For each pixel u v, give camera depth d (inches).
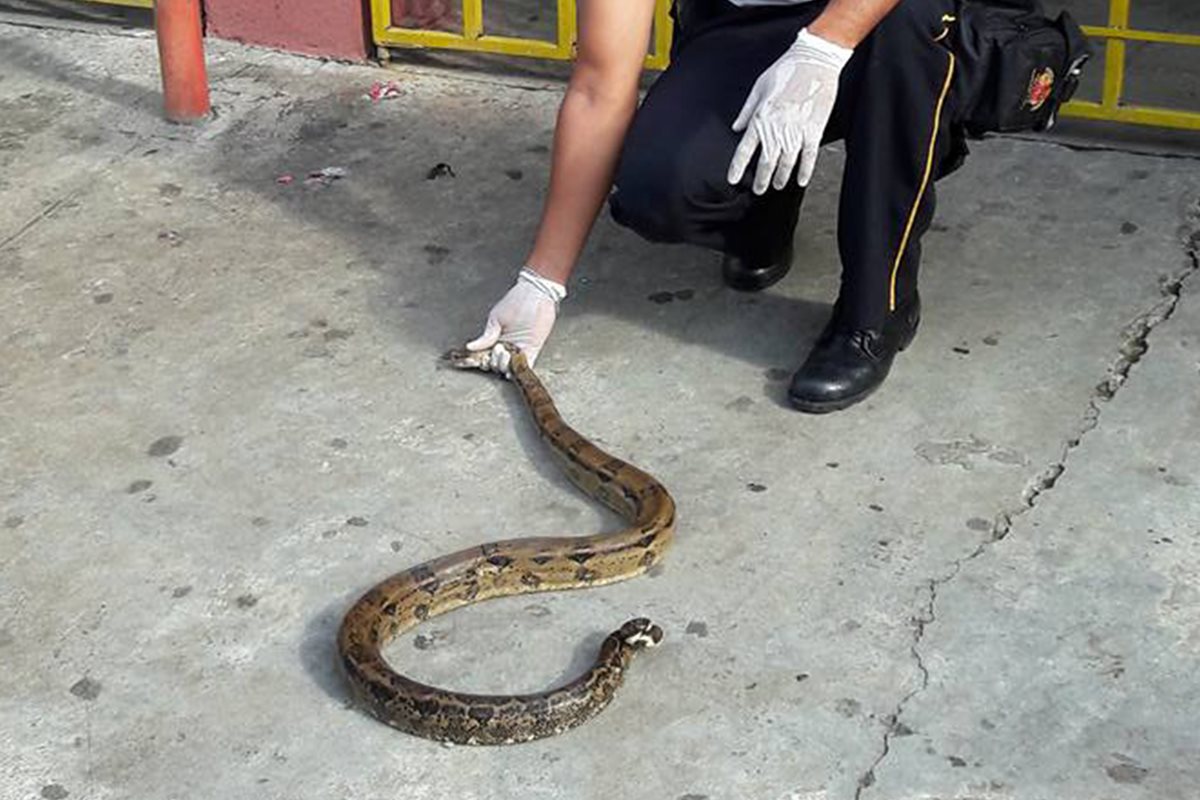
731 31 133.3
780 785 108.7
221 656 116.4
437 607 118.4
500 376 135.6
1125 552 121.1
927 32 126.6
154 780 109.7
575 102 133.3
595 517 125.0
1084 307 140.5
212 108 166.1
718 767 109.6
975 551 121.6
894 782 108.7
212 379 136.4
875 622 117.3
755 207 135.6
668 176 129.6
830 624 117.3
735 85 130.8
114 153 160.9
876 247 130.9
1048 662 114.7
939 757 109.9
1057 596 118.6
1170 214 149.6
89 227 152.1
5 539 124.0
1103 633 116.3
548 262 135.6
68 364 138.0
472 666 115.6
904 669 114.6
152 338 140.3
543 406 130.9
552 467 128.9
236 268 147.4
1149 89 165.2
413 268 146.9
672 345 138.6
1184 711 111.9
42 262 148.3
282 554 122.6
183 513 125.6
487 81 169.0
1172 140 158.1
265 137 162.6
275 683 114.9
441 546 123.0
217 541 123.6
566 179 134.3
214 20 173.9
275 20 172.2
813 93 125.4
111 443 131.1
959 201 151.9
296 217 152.9
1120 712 112.0
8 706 113.7
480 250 148.6
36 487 127.7
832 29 125.5
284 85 169.0
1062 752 110.0
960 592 119.0
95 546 123.5
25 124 164.9
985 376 134.6
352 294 144.3
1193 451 128.0
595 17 129.9
